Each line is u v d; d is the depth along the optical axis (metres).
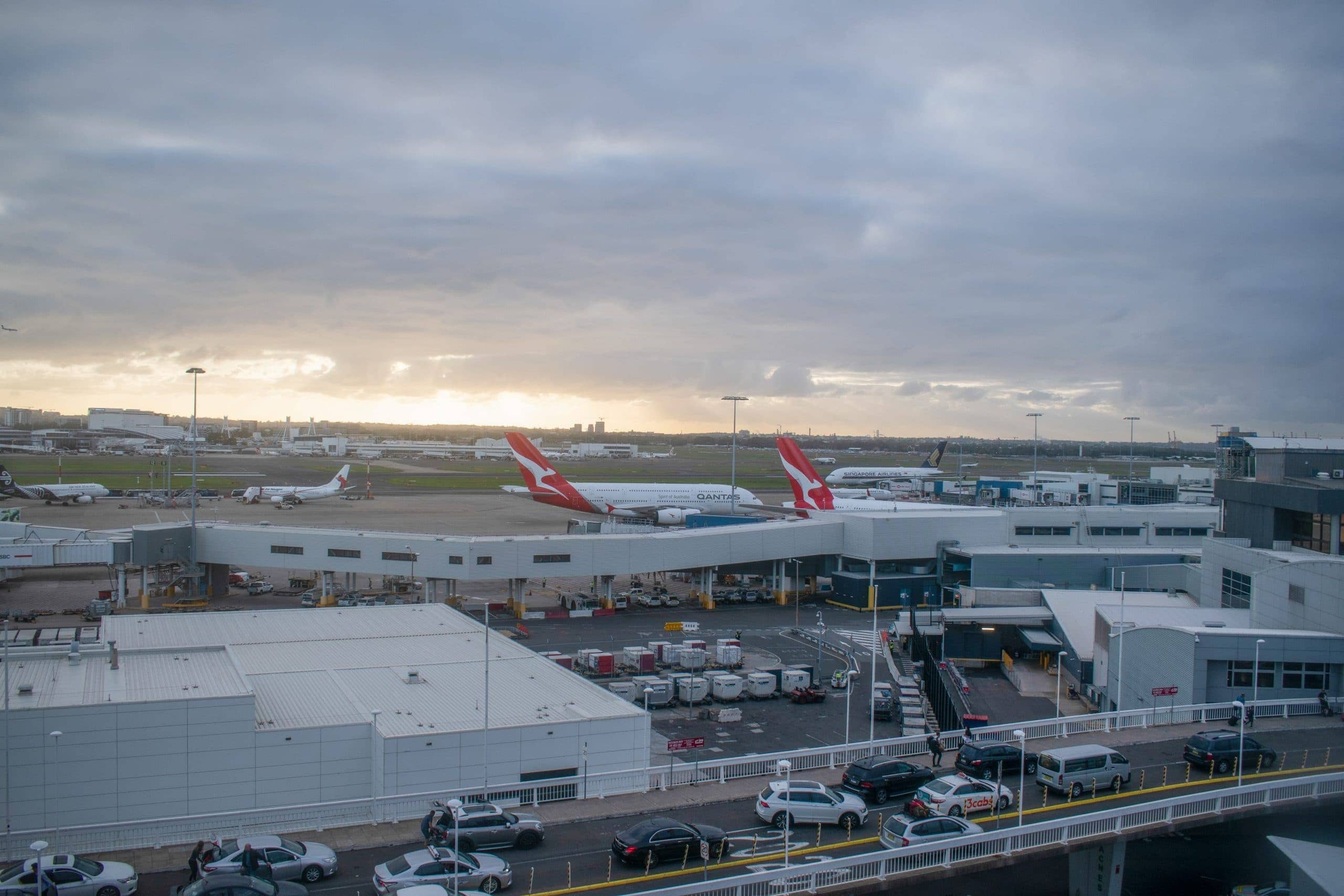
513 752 49.91
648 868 39.88
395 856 41.56
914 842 40.25
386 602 112.06
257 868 37.31
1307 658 65.06
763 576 135.50
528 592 123.62
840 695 79.50
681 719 71.88
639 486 184.12
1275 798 45.72
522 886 37.97
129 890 37.34
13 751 43.53
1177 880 46.56
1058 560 117.44
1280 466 93.25
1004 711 77.12
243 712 46.94
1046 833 41.12
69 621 99.44
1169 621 79.31
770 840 42.91
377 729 48.72
